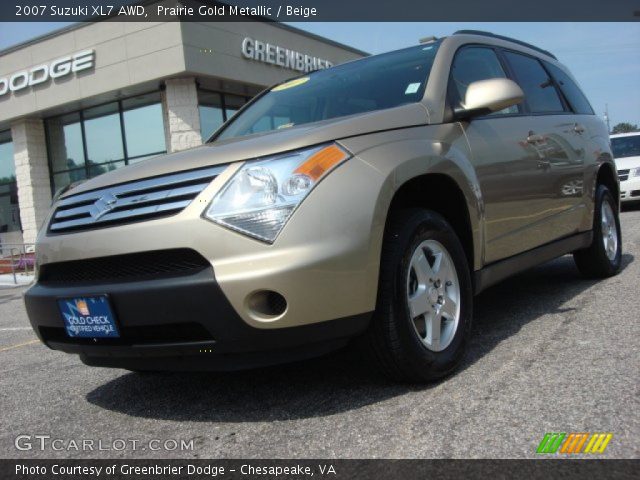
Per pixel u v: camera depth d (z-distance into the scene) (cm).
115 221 265
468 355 319
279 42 1500
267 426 252
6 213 1720
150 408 296
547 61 502
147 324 248
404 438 225
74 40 1396
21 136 1558
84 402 319
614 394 244
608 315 371
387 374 273
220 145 291
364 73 381
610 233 518
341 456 217
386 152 271
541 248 397
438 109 322
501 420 231
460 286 300
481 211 322
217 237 239
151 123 1427
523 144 377
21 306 822
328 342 248
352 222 246
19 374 398
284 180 244
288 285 232
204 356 248
